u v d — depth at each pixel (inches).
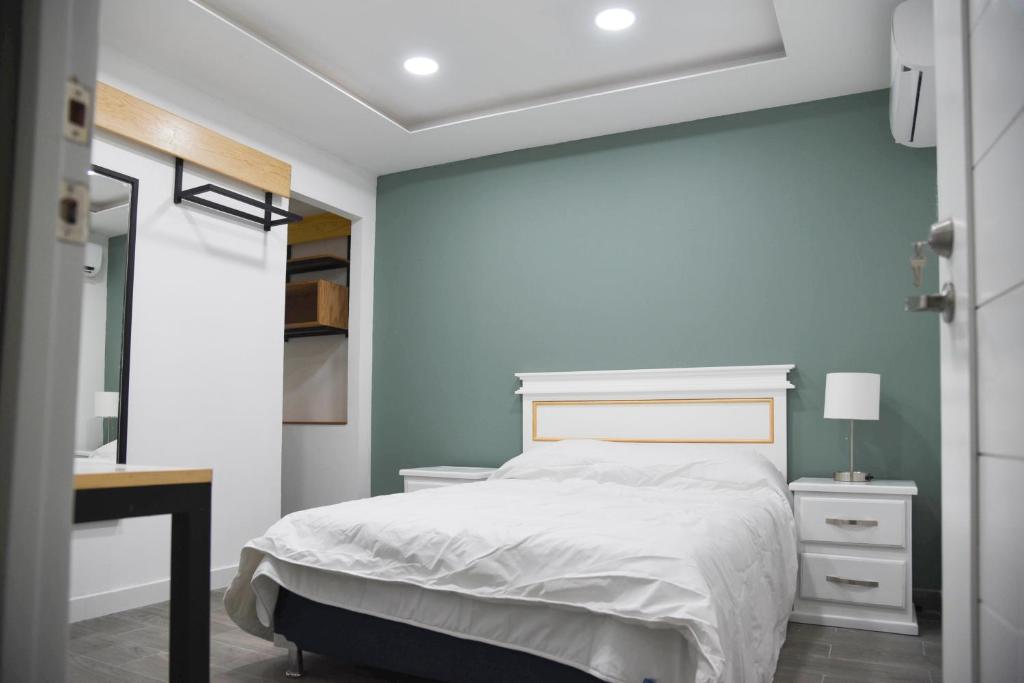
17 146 24.3
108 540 123.0
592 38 131.0
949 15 36.8
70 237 25.5
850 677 95.2
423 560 84.1
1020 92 26.7
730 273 153.0
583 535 78.0
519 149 176.2
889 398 138.3
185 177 137.9
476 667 80.3
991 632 31.1
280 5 120.0
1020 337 27.4
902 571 117.1
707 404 149.6
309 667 100.1
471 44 133.0
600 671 68.8
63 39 25.2
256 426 151.8
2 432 23.5
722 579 74.3
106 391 121.6
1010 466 28.7
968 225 34.1
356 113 154.7
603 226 165.9
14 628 23.2
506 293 175.5
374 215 193.8
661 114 155.5
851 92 144.7
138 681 92.7
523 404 168.6
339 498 186.9
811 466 142.9
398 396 186.4
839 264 144.2
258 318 153.3
